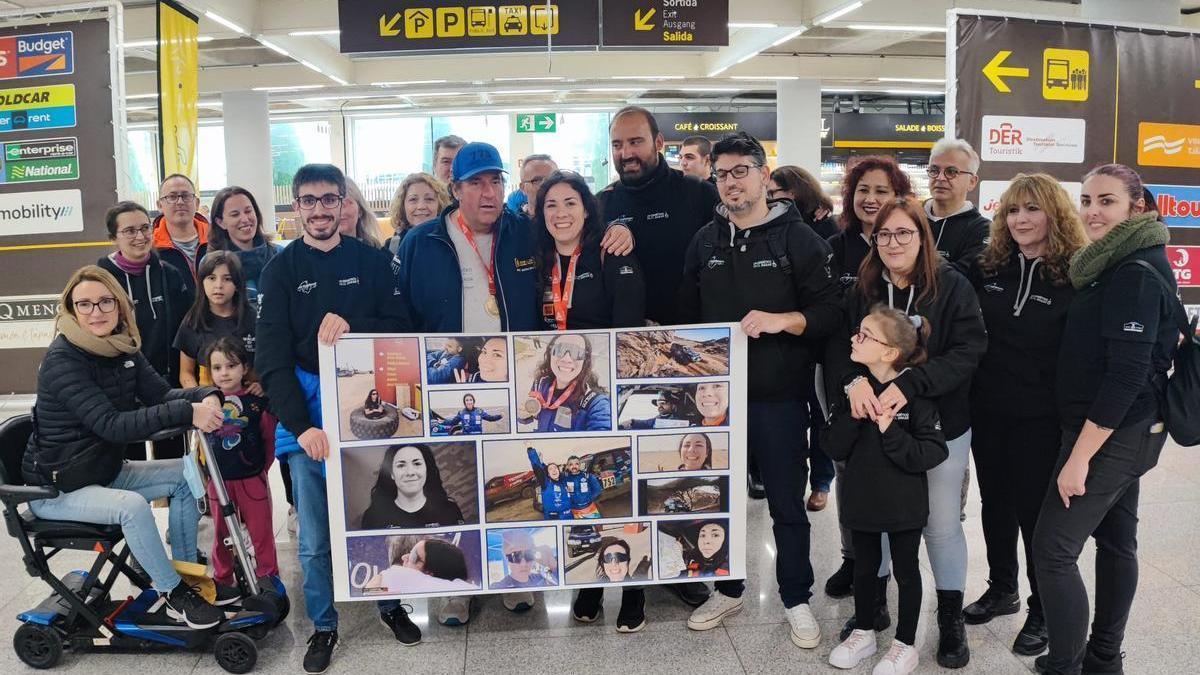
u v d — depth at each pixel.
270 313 2.38
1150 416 2.00
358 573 2.44
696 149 4.16
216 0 7.60
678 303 2.69
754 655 2.46
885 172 2.78
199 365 3.15
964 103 4.21
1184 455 4.50
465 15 5.56
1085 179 2.11
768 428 2.46
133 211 3.33
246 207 3.58
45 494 2.36
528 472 2.46
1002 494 2.54
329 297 2.40
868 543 2.33
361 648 2.55
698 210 2.96
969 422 2.31
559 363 2.43
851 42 10.99
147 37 8.44
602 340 2.42
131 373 2.61
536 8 5.57
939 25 8.91
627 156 2.87
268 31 8.42
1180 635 2.51
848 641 2.38
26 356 4.92
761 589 2.93
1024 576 3.01
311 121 14.34
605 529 2.49
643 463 2.47
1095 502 2.03
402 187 3.84
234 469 2.78
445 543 2.46
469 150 2.45
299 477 2.43
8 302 4.86
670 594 2.91
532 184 3.90
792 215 2.45
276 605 2.57
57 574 3.17
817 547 3.33
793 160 12.16
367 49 5.55
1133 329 1.90
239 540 2.53
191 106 5.98
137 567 2.78
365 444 2.38
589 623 2.69
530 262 2.55
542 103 13.96
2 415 5.48
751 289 2.42
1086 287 2.09
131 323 2.60
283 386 2.34
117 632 2.48
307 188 2.34
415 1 5.52
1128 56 4.36
